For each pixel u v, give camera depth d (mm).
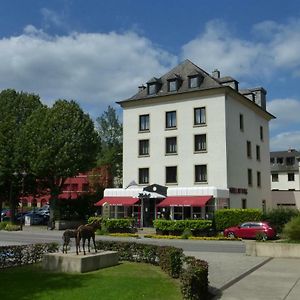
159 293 10727
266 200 53469
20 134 49031
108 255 15398
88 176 65562
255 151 51594
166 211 44281
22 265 15703
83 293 10609
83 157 48562
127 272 14016
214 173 44031
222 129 44094
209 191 41531
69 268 14195
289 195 55156
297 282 13203
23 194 47844
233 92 45688
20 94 54250
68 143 47438
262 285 12703
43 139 47281
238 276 14047
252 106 51219
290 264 17359
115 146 65812
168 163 46750
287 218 37844
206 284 10961
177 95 46844
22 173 46562
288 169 80812
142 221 45906
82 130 48938
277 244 19906
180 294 10680
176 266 13000
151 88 49344
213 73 51719
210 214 41625
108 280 12453
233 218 38000
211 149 44469
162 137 47531
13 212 52656
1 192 53375
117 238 35469
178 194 43250
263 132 54844
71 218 52312
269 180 55406
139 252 16672
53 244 17250
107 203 47250
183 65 50281
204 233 37156
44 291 10883
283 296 11148
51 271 14227
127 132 49875
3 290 11023
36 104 54562
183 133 46281
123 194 47062
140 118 49500
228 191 43219
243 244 29625
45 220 56188
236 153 46219
